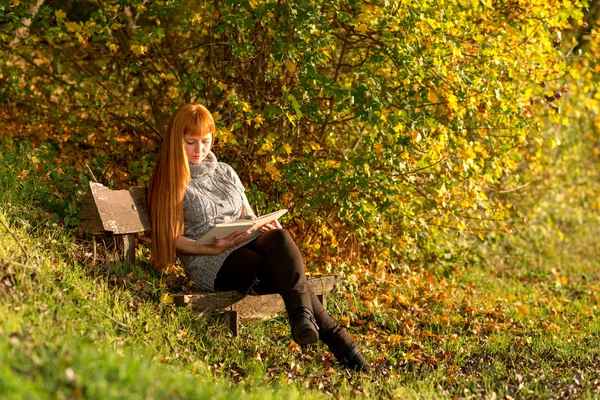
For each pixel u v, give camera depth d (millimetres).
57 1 11180
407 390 5715
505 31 8438
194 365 5535
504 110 8430
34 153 7805
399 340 7078
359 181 7852
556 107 9109
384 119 7715
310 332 5742
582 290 11164
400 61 7504
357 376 6035
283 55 7512
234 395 4676
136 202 6715
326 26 7277
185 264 6559
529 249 13094
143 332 5785
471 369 6566
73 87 9023
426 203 9312
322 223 8508
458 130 8375
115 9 8711
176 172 6453
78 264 6348
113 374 4051
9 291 5246
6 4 8266
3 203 6641
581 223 14945
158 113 8969
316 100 8539
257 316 6695
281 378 5738
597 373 6539
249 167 8297
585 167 14977
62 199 7160
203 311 6328
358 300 8078
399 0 7426
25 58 9383
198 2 8406
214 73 8633
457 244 10508
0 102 9805
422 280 9484
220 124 7738
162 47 9633
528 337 7570
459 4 8227
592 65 13703
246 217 6891
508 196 12273
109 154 9000
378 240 8828
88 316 5492
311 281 7031
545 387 5895
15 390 3574
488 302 9125
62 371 3945
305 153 8516
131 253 6742
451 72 7695
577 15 8531
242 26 7609
